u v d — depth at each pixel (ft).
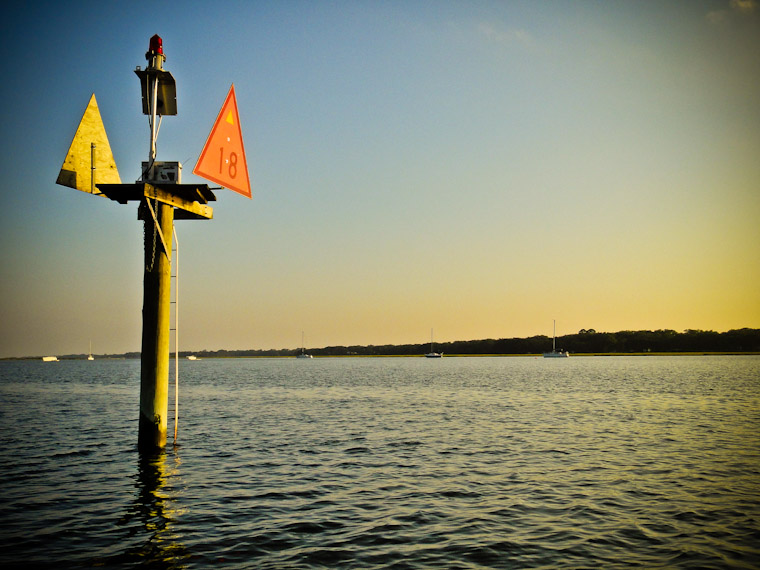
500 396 158.71
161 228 58.29
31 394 170.19
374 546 36.17
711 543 36.68
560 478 55.26
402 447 73.05
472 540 37.29
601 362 567.18
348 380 263.49
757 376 267.18
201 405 131.54
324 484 53.06
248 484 52.95
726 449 71.15
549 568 32.58
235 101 60.44
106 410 119.55
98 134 59.26
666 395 159.12
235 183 60.44
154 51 57.98
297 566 32.73
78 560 33.65
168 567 32.55
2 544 36.37
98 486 51.96
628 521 41.34
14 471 58.18
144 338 59.67
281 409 122.01
